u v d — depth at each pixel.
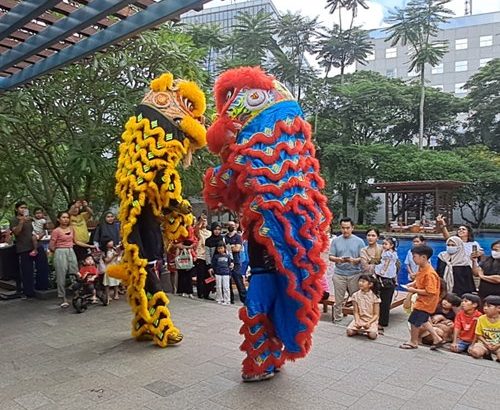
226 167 4.22
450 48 47.22
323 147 29.98
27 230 8.07
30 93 7.77
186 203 5.37
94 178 8.93
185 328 5.89
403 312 7.86
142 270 5.12
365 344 5.22
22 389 4.00
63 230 7.43
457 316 5.64
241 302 8.84
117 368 4.46
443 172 27.81
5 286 9.01
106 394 3.86
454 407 3.60
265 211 3.77
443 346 5.63
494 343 5.13
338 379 4.15
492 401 3.71
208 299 8.68
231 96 4.22
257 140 3.94
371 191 31.95
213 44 28.95
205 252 8.77
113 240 7.94
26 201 10.88
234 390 3.90
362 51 34.78
